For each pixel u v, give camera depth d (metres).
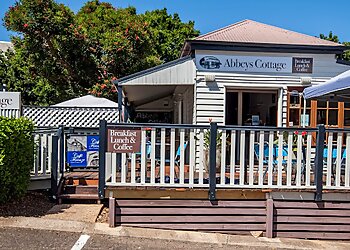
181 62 9.24
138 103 17.72
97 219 6.22
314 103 9.38
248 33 10.18
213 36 9.74
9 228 5.42
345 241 6.38
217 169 7.30
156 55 21.69
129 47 17.02
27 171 6.71
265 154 7.48
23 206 6.48
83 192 7.19
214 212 6.29
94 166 8.77
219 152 7.25
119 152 6.18
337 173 6.33
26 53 18.06
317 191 6.28
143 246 5.25
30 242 4.99
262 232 6.32
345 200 6.42
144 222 6.22
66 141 8.75
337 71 9.40
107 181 6.45
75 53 17.20
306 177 6.32
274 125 9.77
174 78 9.23
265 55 9.32
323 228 6.38
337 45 9.27
